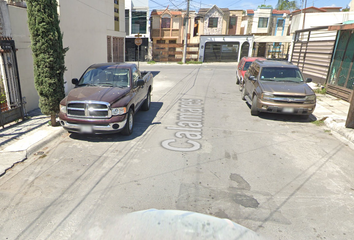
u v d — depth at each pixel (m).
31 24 6.04
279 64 9.46
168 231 3.21
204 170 4.82
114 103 5.91
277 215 3.58
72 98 5.91
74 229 3.24
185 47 31.50
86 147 5.77
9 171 4.66
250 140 6.45
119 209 3.64
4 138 5.99
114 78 7.01
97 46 13.34
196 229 3.25
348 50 11.08
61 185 4.22
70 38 10.38
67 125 5.93
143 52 36.00
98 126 5.81
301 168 5.01
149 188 4.18
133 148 5.76
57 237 3.11
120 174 4.61
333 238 3.17
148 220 3.41
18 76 7.00
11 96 6.95
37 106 8.75
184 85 14.99
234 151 5.74
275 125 7.76
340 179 4.62
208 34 34.81
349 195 4.12
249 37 32.69
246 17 37.19
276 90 7.96
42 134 6.28
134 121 7.83
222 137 6.61
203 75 19.62
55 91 6.56
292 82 8.75
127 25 34.97
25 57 7.96
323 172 4.87
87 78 7.07
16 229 3.22
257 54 35.41
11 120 6.89
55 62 6.39
